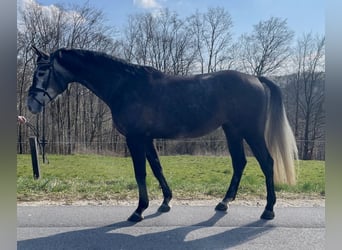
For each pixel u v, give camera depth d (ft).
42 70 13.83
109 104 14.26
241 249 10.46
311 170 37.78
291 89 87.30
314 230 12.16
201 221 13.16
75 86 73.10
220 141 54.54
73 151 62.13
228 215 13.94
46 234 11.64
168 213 14.24
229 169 36.22
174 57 80.48
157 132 13.92
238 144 15.24
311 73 85.30
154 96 13.71
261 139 14.53
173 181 23.85
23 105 66.13
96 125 74.28
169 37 79.77
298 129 87.25
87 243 10.89
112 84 14.06
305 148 74.08
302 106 87.10
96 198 16.87
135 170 13.67
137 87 13.80
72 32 71.87
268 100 14.94
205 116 14.10
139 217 13.15
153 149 14.99
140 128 13.62
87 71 14.24
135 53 78.54
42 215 13.74
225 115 14.47
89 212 14.25
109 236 11.52
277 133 14.67
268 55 84.64
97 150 64.23
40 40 69.72
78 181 22.97
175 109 13.76
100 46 73.05
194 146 56.65
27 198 16.58
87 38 72.54
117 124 14.02
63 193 17.79
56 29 71.05
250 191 18.61
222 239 11.29
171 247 10.61
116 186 19.95
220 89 14.26
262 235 11.67
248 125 14.44
